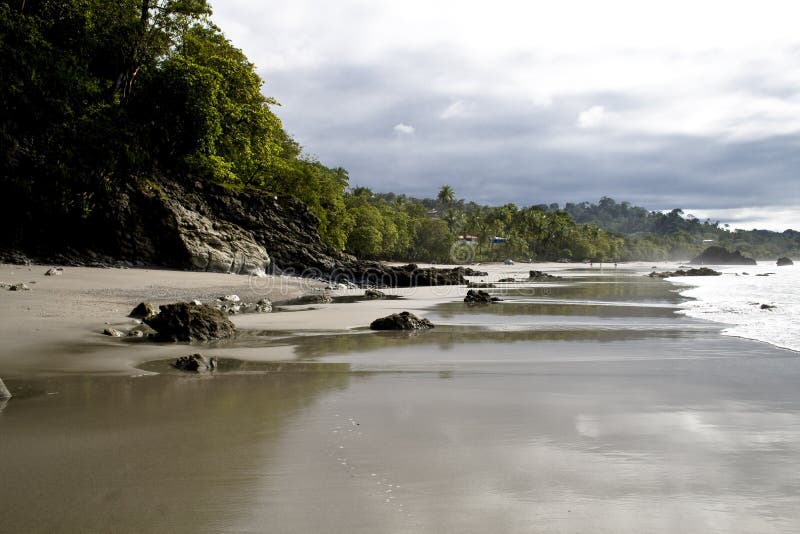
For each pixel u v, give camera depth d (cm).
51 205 3416
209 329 1395
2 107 3375
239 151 4919
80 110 3675
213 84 4228
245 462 506
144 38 4047
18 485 451
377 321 1664
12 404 734
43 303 1855
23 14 3678
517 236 17712
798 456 535
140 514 396
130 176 3725
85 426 629
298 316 2000
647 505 418
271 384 877
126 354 1129
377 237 9975
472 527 377
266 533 367
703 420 664
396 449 545
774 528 382
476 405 737
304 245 4694
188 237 3759
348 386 864
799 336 1508
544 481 463
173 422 646
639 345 1343
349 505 411
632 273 8481
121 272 3198
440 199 18600
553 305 2600
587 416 680
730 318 1995
